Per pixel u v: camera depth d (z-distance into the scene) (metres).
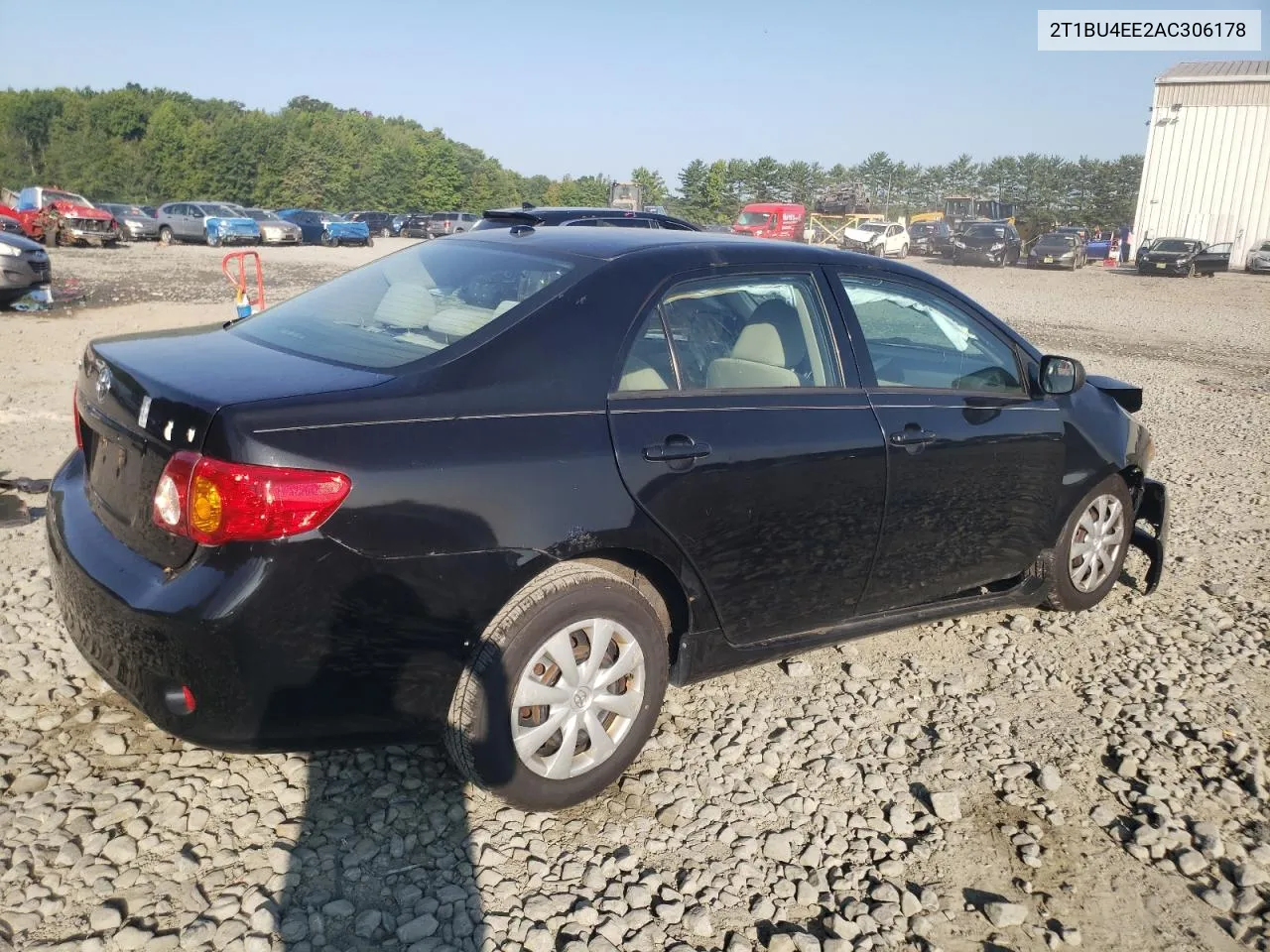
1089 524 4.70
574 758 3.05
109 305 15.25
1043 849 3.13
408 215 53.84
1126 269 42.50
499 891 2.72
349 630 2.62
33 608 4.20
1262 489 7.61
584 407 2.99
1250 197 43.22
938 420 3.87
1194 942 2.78
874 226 43.69
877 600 3.87
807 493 3.44
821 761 3.50
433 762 3.29
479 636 2.81
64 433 7.20
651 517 3.05
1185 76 43.44
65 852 2.70
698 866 2.91
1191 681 4.29
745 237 3.83
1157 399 11.58
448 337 3.03
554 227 3.90
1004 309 22.83
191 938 2.45
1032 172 98.56
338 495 2.54
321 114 113.44
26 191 32.53
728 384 3.38
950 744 3.69
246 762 3.21
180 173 94.94
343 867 2.77
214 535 2.51
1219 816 3.33
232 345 3.22
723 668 3.45
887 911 2.78
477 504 2.73
